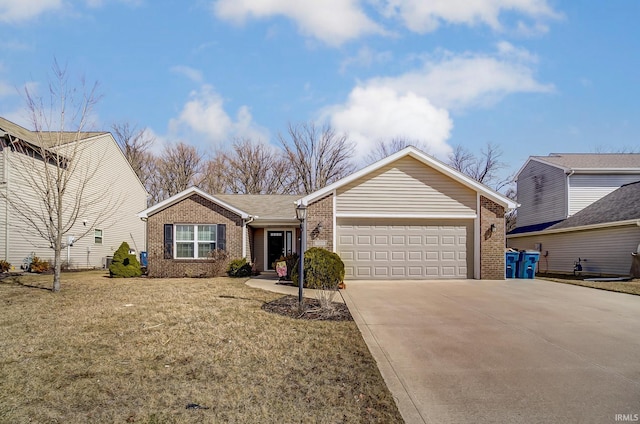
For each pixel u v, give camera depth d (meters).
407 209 14.80
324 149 36.53
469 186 14.95
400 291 11.82
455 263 14.90
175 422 4.15
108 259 23.61
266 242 20.19
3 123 18.11
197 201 18.08
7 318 8.21
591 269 19.27
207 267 17.66
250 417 4.27
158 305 9.52
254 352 6.23
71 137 19.06
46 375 5.29
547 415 4.35
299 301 9.28
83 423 4.12
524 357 6.12
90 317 8.28
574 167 22.16
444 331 7.47
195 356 6.04
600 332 7.47
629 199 19.08
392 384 5.15
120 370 5.50
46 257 19.08
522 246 25.88
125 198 25.12
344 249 14.60
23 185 17.44
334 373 5.47
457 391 4.95
